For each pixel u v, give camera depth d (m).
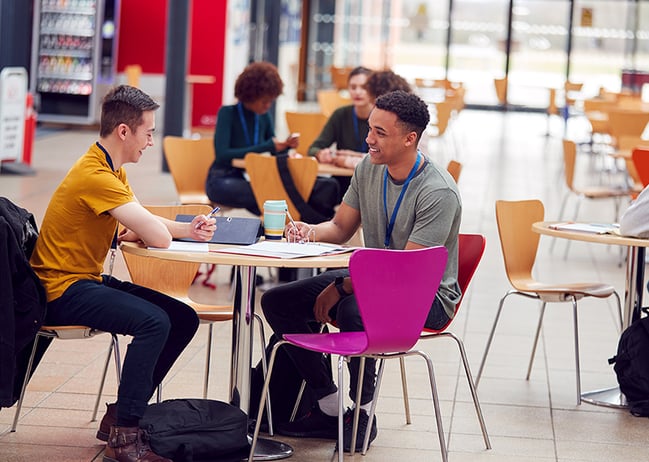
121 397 4.04
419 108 4.41
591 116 15.12
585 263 9.00
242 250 4.18
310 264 3.98
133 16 18.08
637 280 5.38
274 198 6.99
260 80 7.46
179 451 4.06
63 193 4.18
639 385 5.12
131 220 4.10
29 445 4.41
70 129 18.19
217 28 17.16
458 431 4.83
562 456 4.55
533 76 24.61
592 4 24.14
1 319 3.92
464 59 24.77
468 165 15.44
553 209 11.78
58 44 17.89
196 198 7.89
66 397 5.07
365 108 7.37
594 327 6.89
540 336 6.62
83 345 5.98
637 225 5.15
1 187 11.45
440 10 24.66
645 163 8.30
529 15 24.41
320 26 24.69
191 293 7.42
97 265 4.26
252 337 4.35
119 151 4.25
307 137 10.38
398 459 4.43
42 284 4.11
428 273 4.04
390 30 24.80
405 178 4.50
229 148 7.51
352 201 4.76
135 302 4.11
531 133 20.73
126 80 18.22
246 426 4.25
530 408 5.20
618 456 4.58
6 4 15.12
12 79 12.14
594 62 24.33
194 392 5.22
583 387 5.57
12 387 3.96
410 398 5.28
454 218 4.46
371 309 3.95
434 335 4.47
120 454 4.04
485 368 5.88
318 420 4.65
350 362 4.59
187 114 15.35
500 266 8.81
